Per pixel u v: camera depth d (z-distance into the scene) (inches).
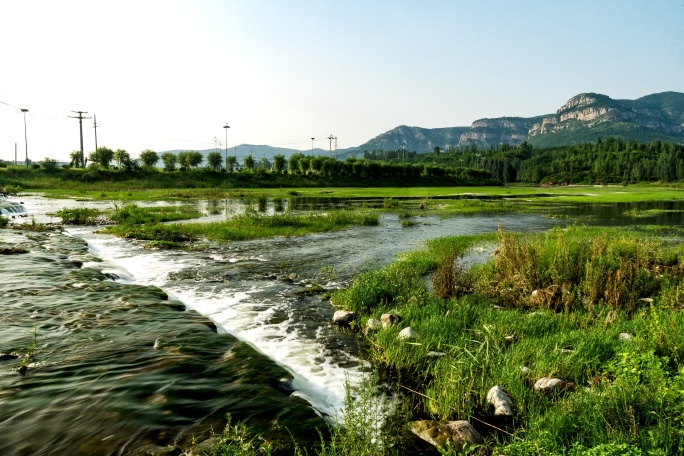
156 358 286.0
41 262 592.4
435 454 196.7
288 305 440.8
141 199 2250.2
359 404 212.4
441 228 1125.1
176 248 777.6
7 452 183.9
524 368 271.1
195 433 201.2
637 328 328.8
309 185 4183.1
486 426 219.5
